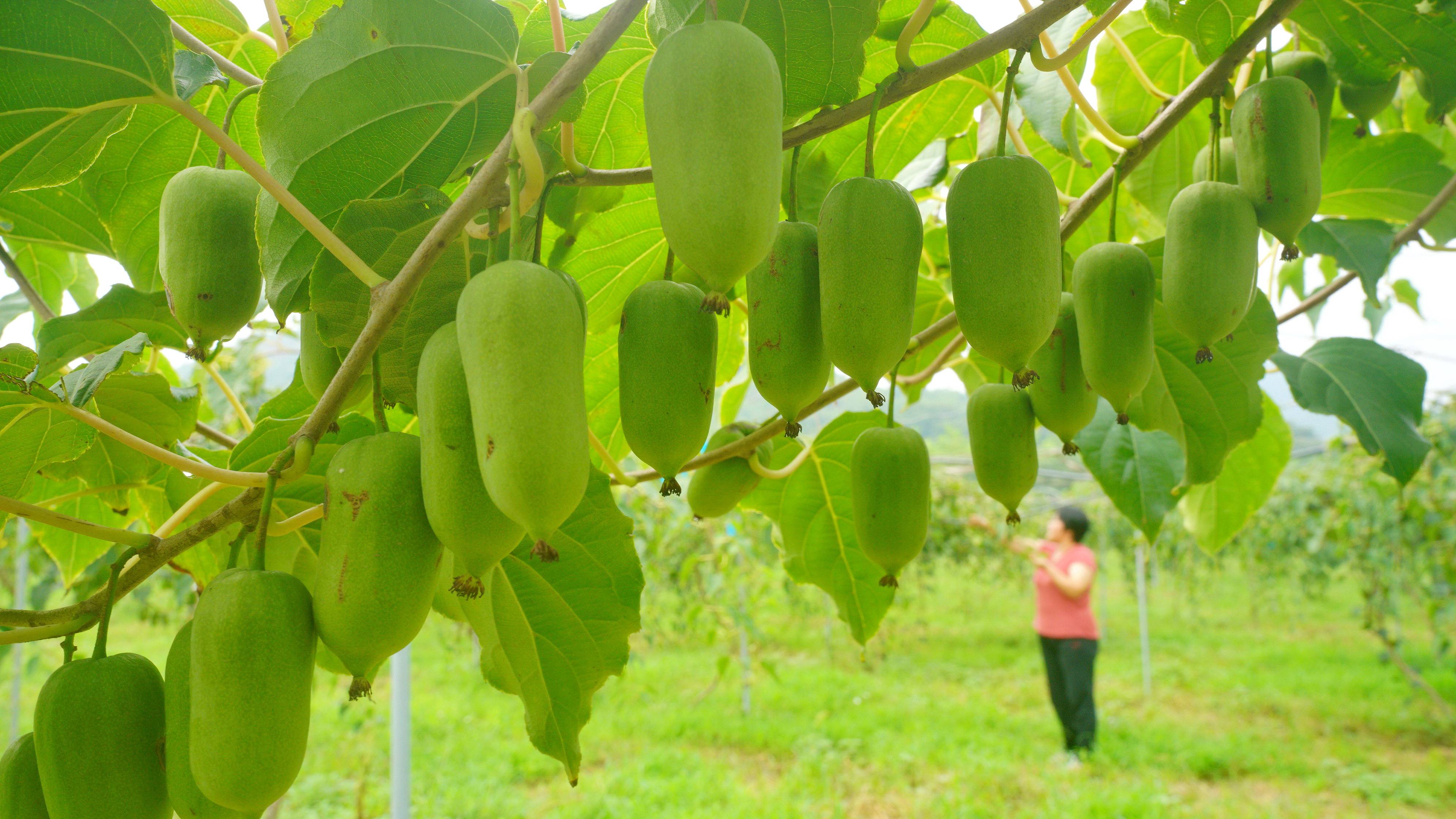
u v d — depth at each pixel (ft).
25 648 23.35
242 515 2.71
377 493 2.33
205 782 2.23
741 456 4.95
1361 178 5.86
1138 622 41.32
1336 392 5.60
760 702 24.34
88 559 5.74
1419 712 23.38
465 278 3.08
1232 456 7.25
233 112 3.89
